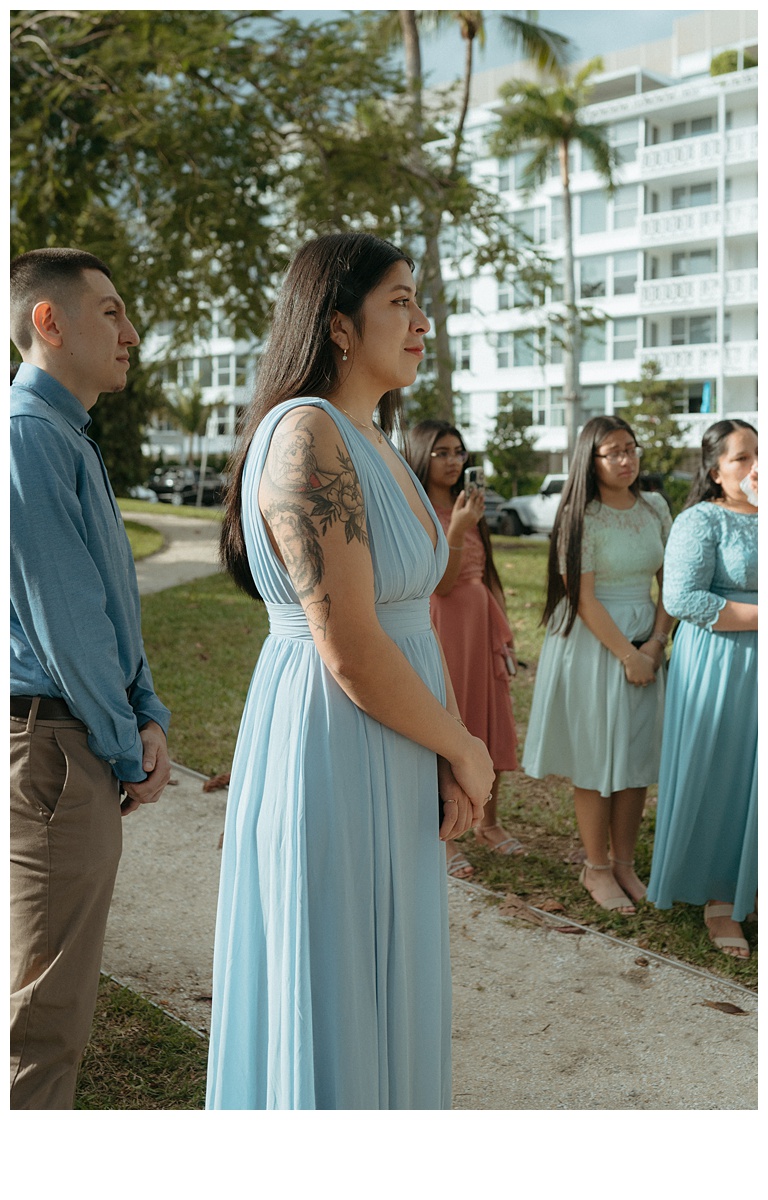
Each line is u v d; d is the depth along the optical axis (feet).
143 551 45.75
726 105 108.37
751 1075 8.87
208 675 22.81
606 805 12.37
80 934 6.86
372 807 5.83
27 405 6.85
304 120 32.58
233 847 6.35
